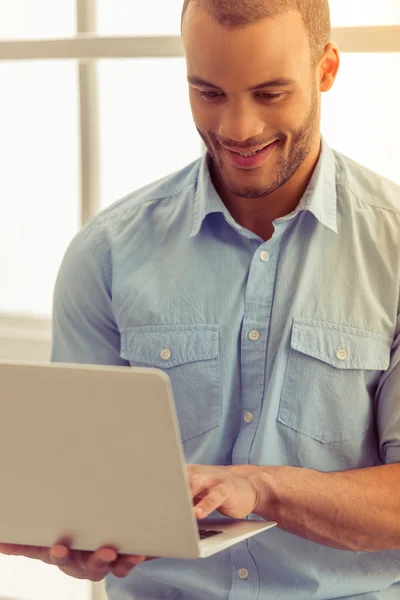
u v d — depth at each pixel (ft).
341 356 5.31
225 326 5.44
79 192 7.62
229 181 5.10
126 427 3.80
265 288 5.41
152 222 5.71
